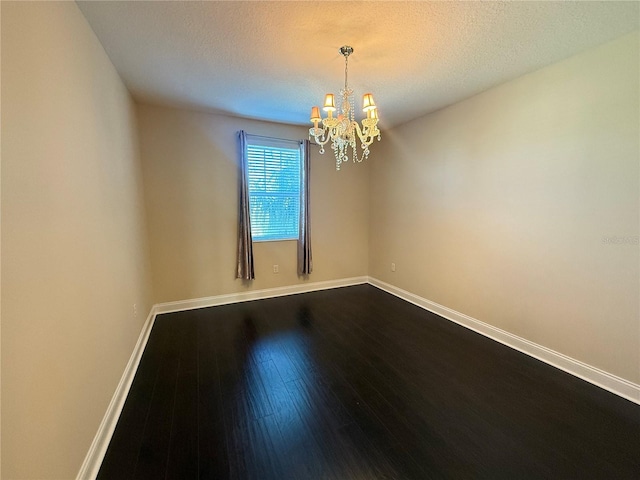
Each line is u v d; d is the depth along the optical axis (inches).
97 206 68.7
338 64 89.8
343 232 180.9
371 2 62.3
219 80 101.7
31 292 41.0
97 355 63.6
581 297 86.2
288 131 157.5
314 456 60.2
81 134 61.7
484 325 116.0
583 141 83.3
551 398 78.1
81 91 62.8
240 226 149.5
